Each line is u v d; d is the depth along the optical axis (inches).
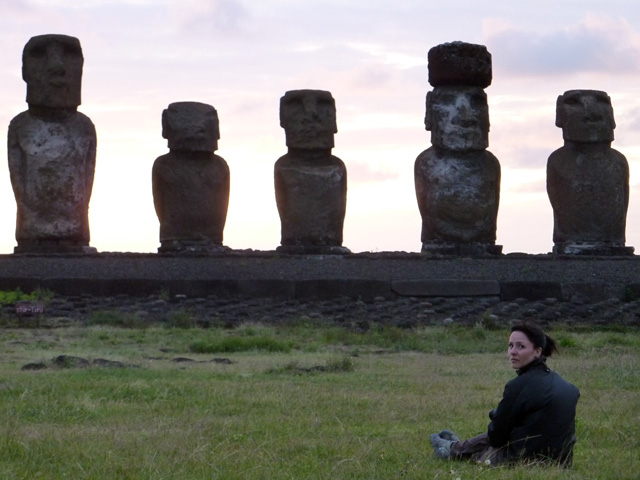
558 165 1514.5
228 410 547.8
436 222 1461.6
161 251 1445.6
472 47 1476.4
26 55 1422.2
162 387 616.1
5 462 408.2
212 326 1123.3
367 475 401.7
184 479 388.2
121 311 1207.6
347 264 1359.5
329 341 997.8
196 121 1454.2
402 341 984.3
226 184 1481.3
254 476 394.9
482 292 1312.7
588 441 479.8
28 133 1419.8
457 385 669.3
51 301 1246.3
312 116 1471.5
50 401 549.3
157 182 1460.4
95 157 1450.5
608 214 1501.0
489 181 1472.7
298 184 1466.5
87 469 398.3
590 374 725.3
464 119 1465.3
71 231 1417.3
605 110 1505.9
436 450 432.8
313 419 521.0
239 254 1392.7
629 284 1330.0
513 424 413.1
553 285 1320.1
